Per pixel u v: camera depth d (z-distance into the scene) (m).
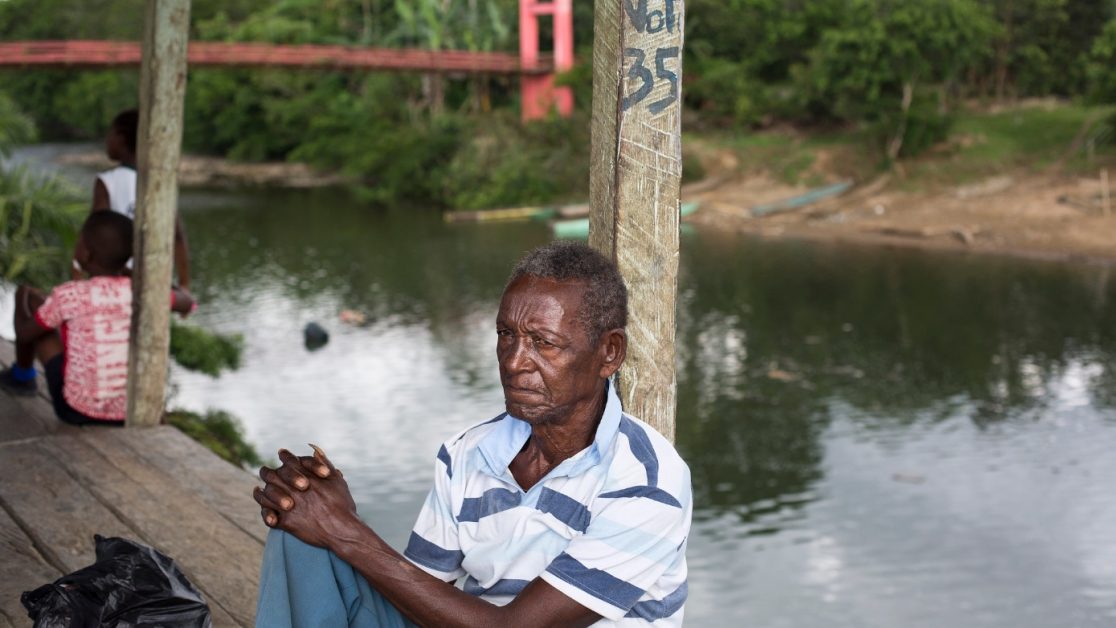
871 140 40.53
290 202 43.72
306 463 1.76
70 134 65.19
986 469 16.06
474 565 1.80
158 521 3.48
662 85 2.30
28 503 3.60
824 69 40.34
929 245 33.28
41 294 4.70
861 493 15.25
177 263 5.01
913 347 22.84
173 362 13.77
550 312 1.68
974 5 40.50
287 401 18.45
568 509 1.73
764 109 44.62
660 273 2.37
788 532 13.96
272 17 54.25
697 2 46.88
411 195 45.00
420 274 29.33
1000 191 37.34
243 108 53.53
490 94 51.47
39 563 3.13
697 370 21.34
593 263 1.72
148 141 4.35
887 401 19.36
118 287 4.46
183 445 4.24
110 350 4.45
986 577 12.52
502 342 1.73
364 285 27.92
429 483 14.75
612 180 2.35
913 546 13.45
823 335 23.83
